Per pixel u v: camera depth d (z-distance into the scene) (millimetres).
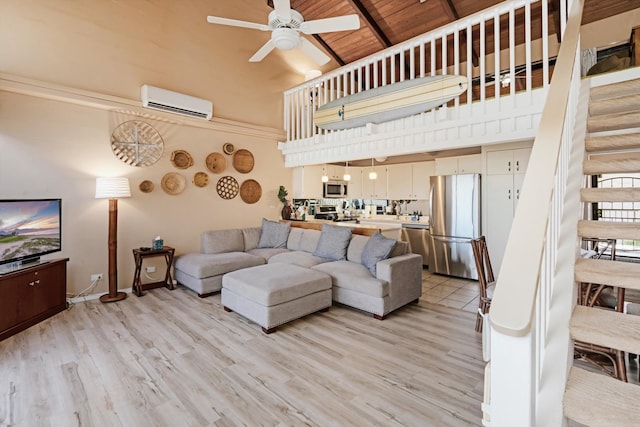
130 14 4254
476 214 5098
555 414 1095
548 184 1088
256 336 2973
